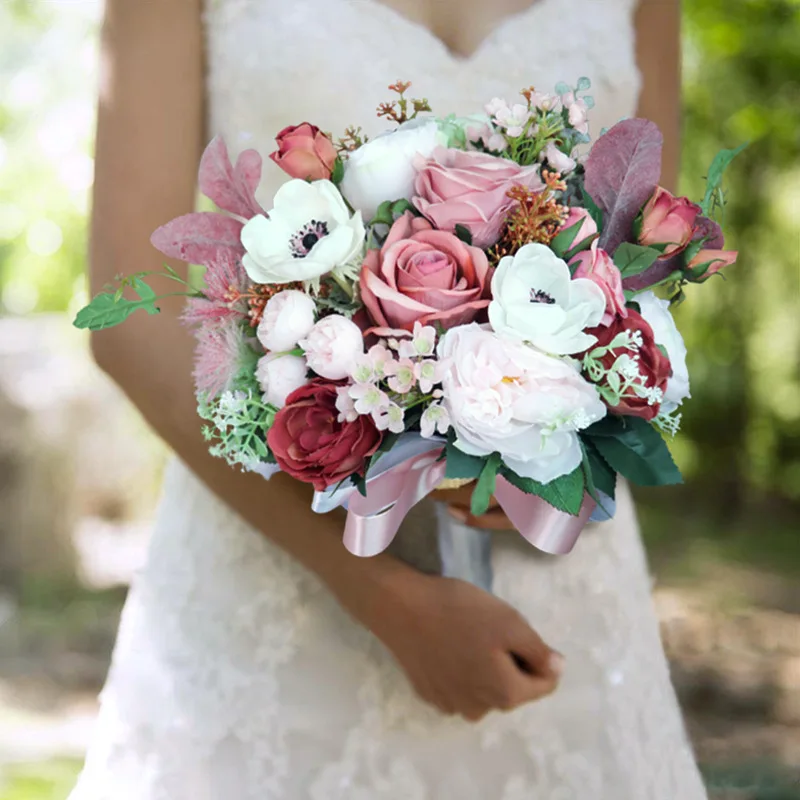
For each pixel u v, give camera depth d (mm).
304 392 1140
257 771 1500
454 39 1654
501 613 1347
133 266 1419
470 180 1165
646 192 1234
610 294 1149
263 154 1558
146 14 1471
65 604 5906
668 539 8672
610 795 1573
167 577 1578
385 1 1623
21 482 6254
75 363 6527
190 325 1400
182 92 1483
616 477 1242
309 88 1550
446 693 1361
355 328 1129
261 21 1552
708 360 9891
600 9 1712
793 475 9859
